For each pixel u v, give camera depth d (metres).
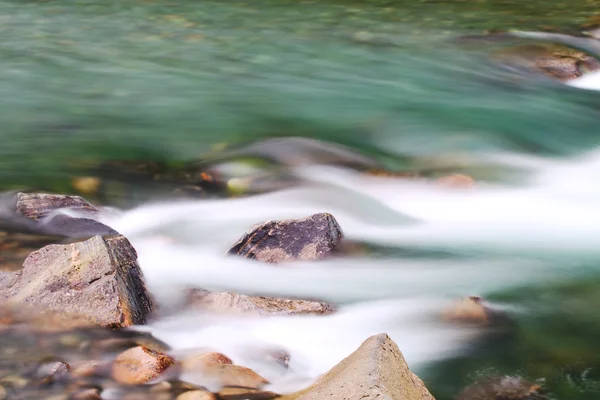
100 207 7.89
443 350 5.57
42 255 5.82
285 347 5.41
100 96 11.69
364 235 7.58
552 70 13.60
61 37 15.20
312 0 19.42
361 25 16.62
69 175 8.57
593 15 17.66
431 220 8.05
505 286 6.60
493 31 15.99
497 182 9.09
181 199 8.14
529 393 5.09
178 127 10.33
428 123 10.80
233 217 7.74
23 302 5.46
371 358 4.32
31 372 4.82
